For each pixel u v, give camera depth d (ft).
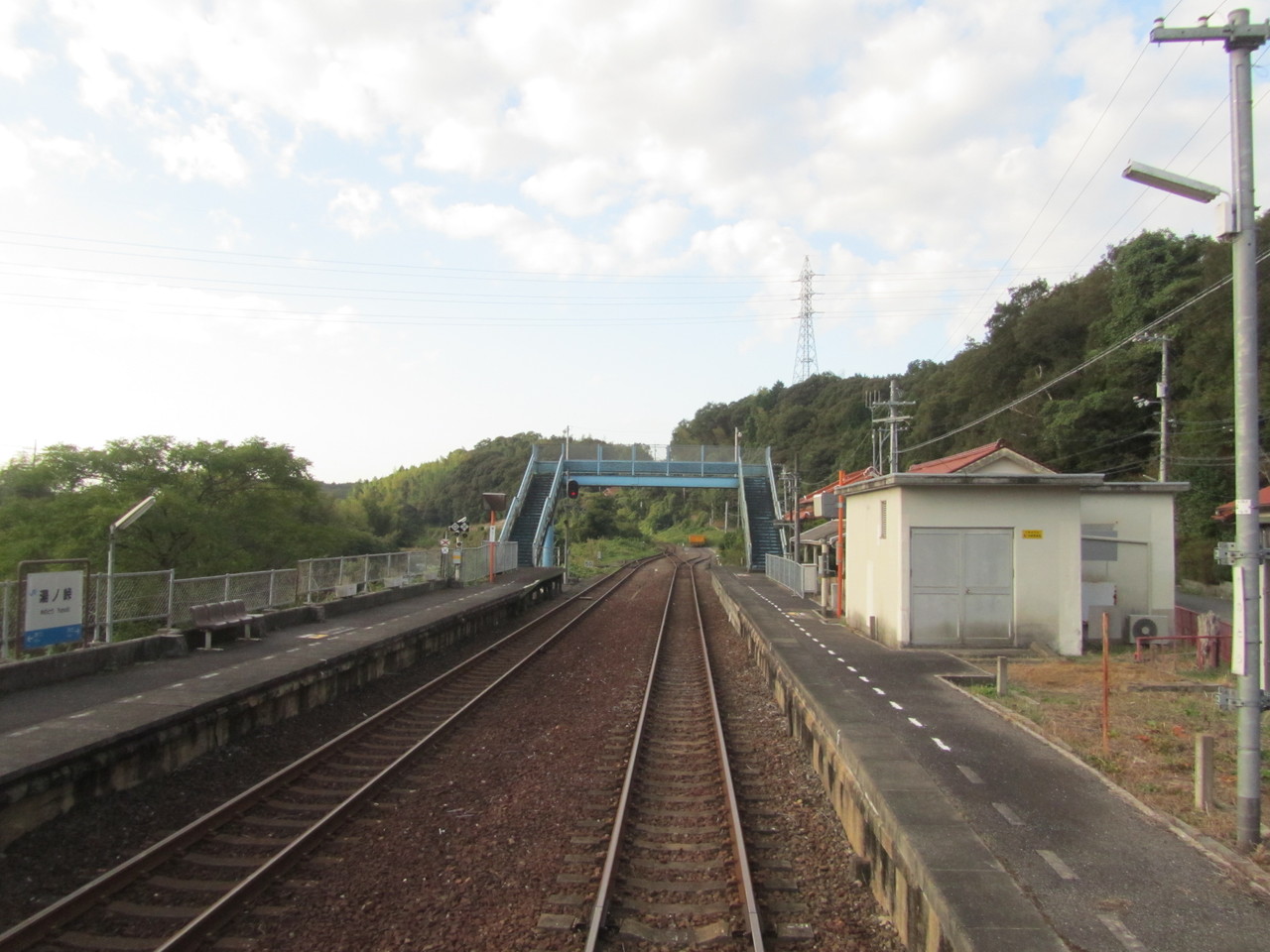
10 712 28.86
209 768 28.60
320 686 39.47
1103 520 55.36
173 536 73.00
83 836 22.07
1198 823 19.88
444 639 59.98
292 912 17.76
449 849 21.42
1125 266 129.18
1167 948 13.73
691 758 31.19
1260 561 18.40
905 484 47.16
